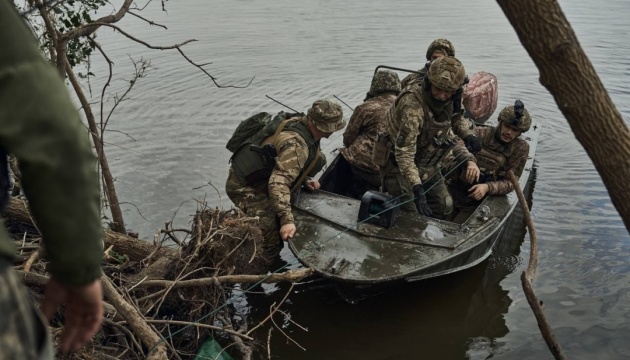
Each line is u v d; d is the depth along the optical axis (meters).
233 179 5.25
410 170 4.95
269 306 4.80
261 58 12.02
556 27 1.32
